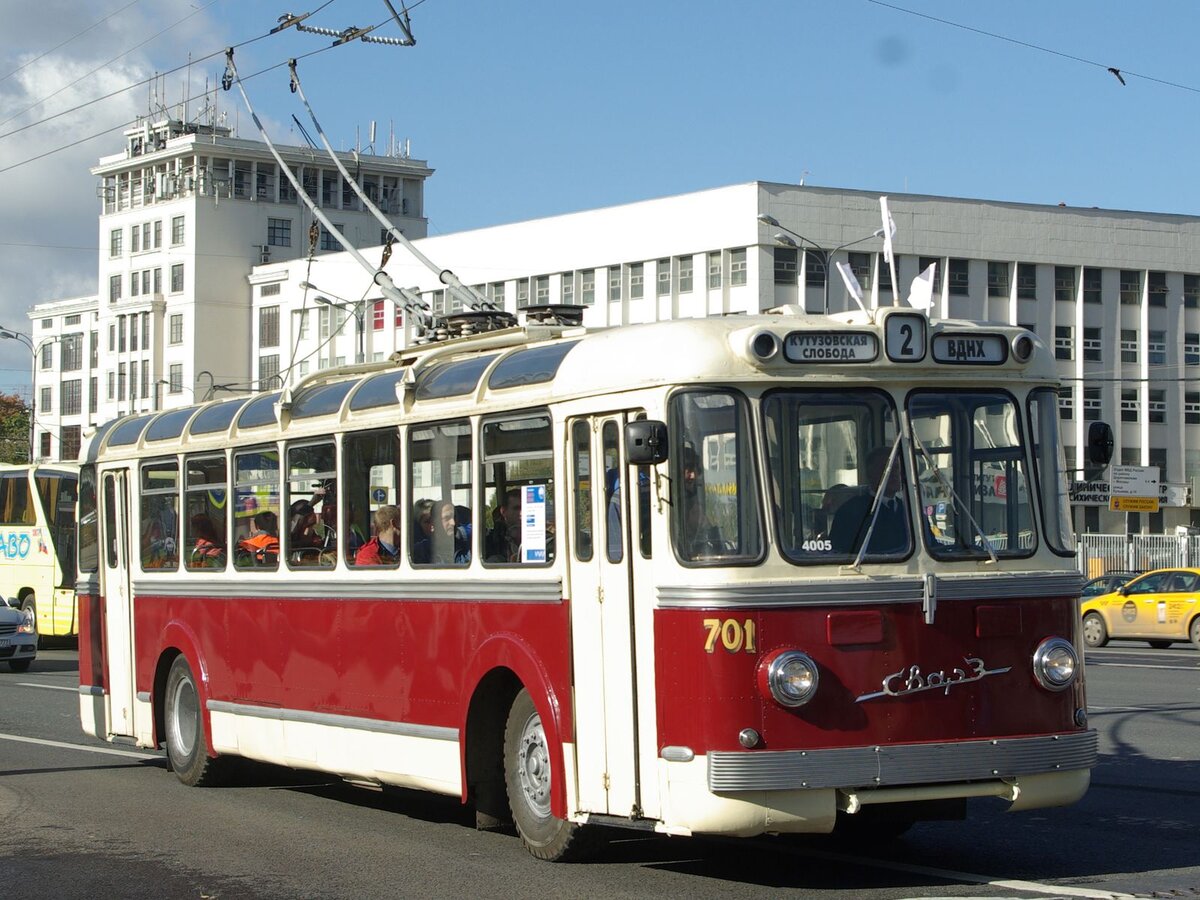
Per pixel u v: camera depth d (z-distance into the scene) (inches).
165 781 537.3
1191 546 2050.9
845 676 320.8
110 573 581.9
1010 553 339.3
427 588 408.8
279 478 481.7
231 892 344.2
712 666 319.6
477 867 366.9
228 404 529.0
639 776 335.9
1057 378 354.3
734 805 314.0
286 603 473.1
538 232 2445.9
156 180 3371.1
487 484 389.1
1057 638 339.6
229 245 3277.6
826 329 333.1
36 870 372.2
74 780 538.9
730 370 330.0
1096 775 506.0
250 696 491.2
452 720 396.5
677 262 2295.8
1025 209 2370.8
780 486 326.0
